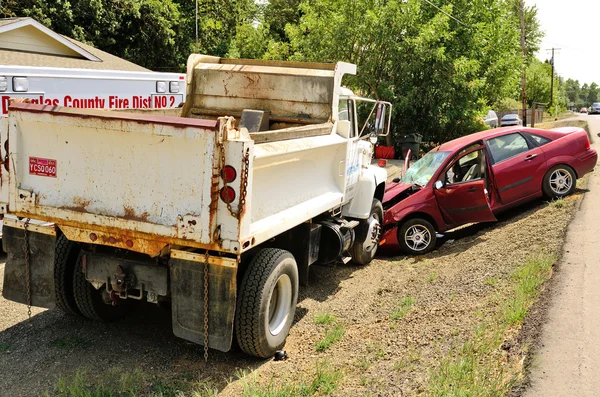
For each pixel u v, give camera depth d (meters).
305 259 6.27
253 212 5.02
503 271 6.96
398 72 23.59
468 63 23.33
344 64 7.11
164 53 30.59
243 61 7.56
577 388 3.84
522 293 5.70
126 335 5.86
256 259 5.18
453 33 24.22
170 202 4.63
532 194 9.98
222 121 4.41
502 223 9.77
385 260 9.10
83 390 4.50
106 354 5.38
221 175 4.49
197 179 4.51
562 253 6.91
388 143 24.70
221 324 4.73
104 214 4.90
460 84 23.56
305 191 6.16
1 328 5.95
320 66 7.15
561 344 4.46
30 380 4.81
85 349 5.48
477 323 5.41
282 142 5.39
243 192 4.47
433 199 9.26
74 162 4.99
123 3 27.36
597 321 4.87
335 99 6.95
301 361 5.29
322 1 24.97
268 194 5.29
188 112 7.56
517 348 4.55
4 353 5.33
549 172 10.00
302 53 25.80
